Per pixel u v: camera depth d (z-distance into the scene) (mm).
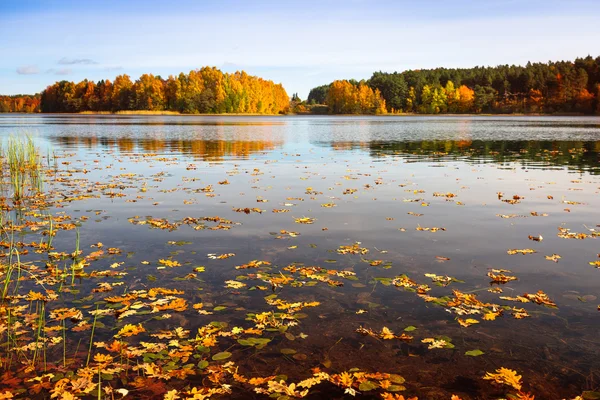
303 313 4566
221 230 7641
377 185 12484
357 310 4641
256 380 3420
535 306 4711
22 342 4016
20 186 12031
